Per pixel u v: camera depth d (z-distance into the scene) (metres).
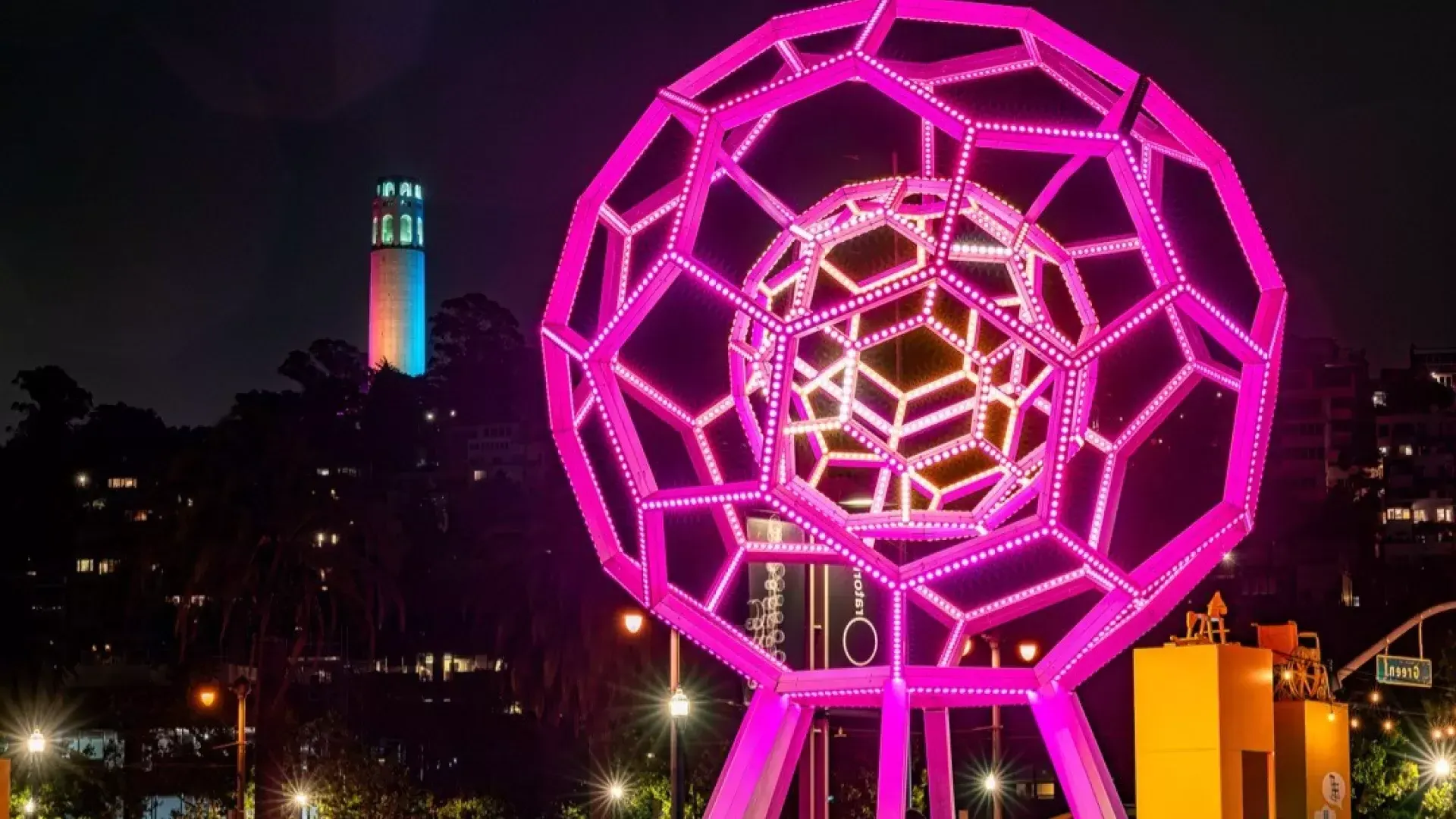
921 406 29.16
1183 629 65.44
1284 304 24.06
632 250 25.23
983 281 26.88
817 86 22.47
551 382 25.03
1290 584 104.88
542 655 62.75
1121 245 25.11
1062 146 21.89
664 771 56.94
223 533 63.28
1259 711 27.00
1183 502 86.19
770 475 22.22
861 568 22.95
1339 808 30.88
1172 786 26.52
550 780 65.06
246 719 68.44
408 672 85.94
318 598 66.94
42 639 67.69
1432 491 138.88
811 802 34.44
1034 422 29.42
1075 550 22.55
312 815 63.53
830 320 21.72
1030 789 62.16
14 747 62.94
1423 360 168.62
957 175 21.44
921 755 57.38
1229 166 24.05
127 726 69.94
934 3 23.61
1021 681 23.91
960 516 24.41
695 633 24.61
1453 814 45.03
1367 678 62.34
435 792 66.31
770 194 24.77
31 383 107.00
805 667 35.16
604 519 25.22
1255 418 23.66
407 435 138.88
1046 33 23.91
